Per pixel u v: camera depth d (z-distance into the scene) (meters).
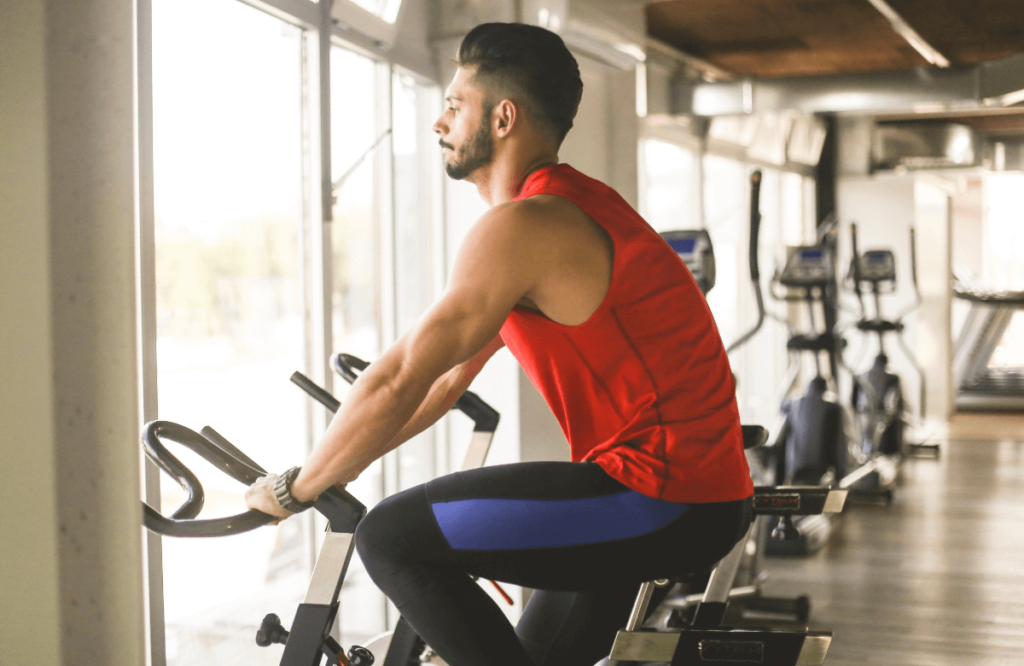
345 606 3.40
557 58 1.18
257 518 1.12
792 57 6.71
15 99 1.22
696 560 1.13
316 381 3.13
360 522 1.19
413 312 3.80
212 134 2.86
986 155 9.73
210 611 2.85
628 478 1.09
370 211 3.55
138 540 1.19
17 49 1.21
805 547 4.58
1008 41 6.25
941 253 9.90
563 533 1.10
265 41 3.04
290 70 3.15
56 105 1.20
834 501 1.74
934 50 6.37
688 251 3.23
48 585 1.22
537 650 1.32
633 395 1.12
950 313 10.31
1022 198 14.36
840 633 3.46
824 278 5.25
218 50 2.87
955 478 6.68
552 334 1.13
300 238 3.22
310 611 1.26
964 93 6.00
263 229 3.07
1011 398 10.88
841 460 4.94
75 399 1.21
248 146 3.00
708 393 1.14
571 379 1.15
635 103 4.43
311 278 3.17
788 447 5.00
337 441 1.07
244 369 3.02
